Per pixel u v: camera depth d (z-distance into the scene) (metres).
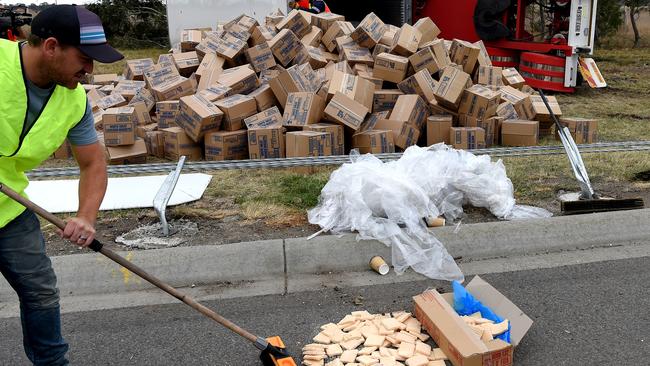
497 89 7.41
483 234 4.18
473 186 4.55
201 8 11.20
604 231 4.34
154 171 5.47
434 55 7.26
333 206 4.35
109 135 5.97
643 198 4.89
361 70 7.38
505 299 3.14
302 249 3.94
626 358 2.85
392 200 4.13
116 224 4.43
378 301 3.49
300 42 7.47
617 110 9.09
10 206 2.25
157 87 7.22
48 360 2.51
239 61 7.62
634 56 17.30
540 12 10.85
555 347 2.96
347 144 6.33
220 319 2.65
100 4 20.89
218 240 4.12
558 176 5.52
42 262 2.41
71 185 5.25
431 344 2.97
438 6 12.00
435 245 4.02
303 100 6.13
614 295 3.50
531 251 4.18
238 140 6.17
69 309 3.45
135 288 3.69
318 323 3.25
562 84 10.45
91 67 2.13
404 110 6.47
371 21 7.79
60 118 2.21
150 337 3.13
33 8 15.43
